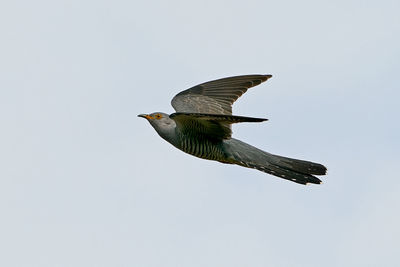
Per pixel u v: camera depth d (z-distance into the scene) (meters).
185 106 13.88
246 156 12.96
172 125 12.85
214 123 11.80
